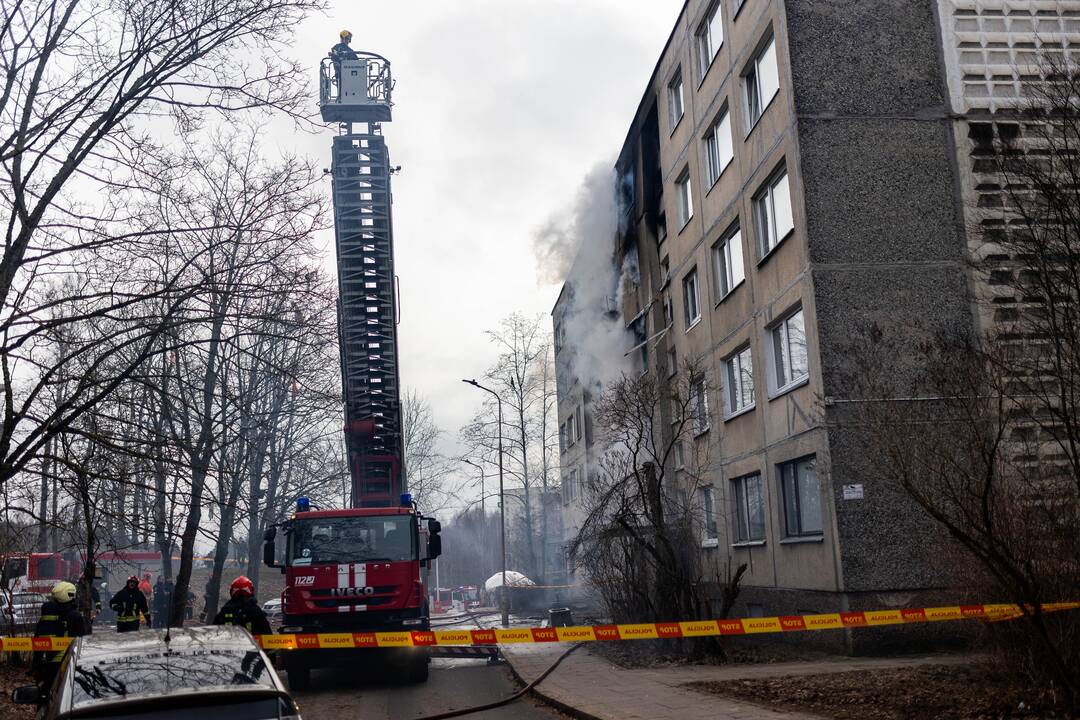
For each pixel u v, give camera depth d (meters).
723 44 21.50
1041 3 17.58
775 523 18.59
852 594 15.29
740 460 20.73
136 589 16.05
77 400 13.02
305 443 32.81
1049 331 10.30
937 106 17.09
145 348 13.83
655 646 17.31
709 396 22.88
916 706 9.44
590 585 20.27
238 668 6.40
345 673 18.52
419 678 15.98
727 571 18.83
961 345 11.67
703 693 11.85
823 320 16.19
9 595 18.14
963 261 16.42
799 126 16.88
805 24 17.27
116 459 14.55
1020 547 9.09
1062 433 10.20
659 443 26.33
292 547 16.14
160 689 6.03
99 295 12.41
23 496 18.67
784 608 18.16
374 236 22.97
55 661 10.46
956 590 10.70
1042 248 10.82
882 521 15.52
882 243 16.55
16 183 12.27
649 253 29.31
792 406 17.56
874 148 16.88
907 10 17.39
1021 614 9.04
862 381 14.49
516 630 11.53
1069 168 10.84
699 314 24.12
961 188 16.80
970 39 17.31
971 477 9.58
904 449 9.15
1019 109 15.15
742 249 20.38
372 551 16.17
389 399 22.38
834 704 10.19
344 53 24.28
